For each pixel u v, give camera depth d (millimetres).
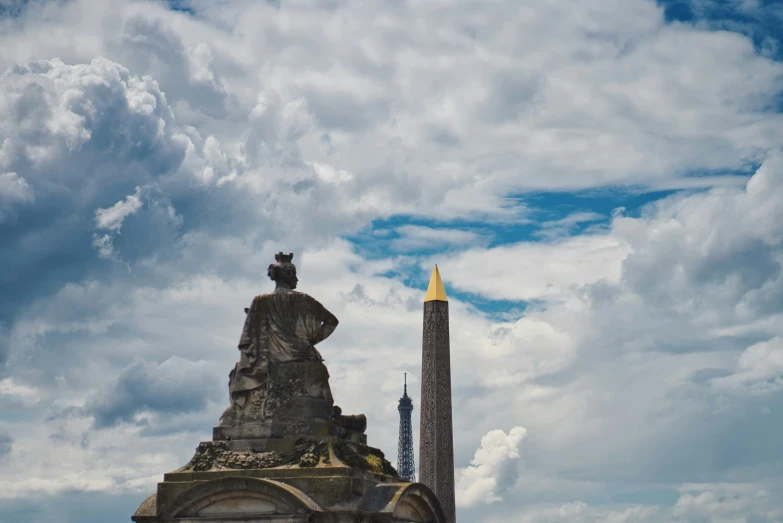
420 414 191625
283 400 80812
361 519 76000
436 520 84938
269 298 83125
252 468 78688
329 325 84250
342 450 79875
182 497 77562
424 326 194125
